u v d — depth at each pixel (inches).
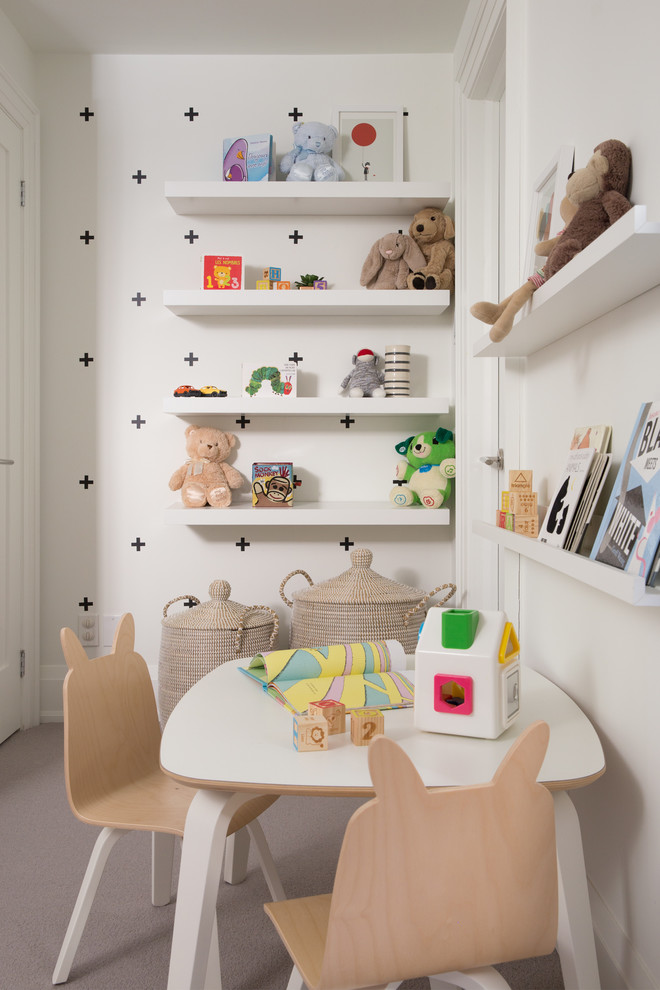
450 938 34.5
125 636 64.0
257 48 116.1
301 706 51.9
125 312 119.3
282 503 114.9
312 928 41.2
